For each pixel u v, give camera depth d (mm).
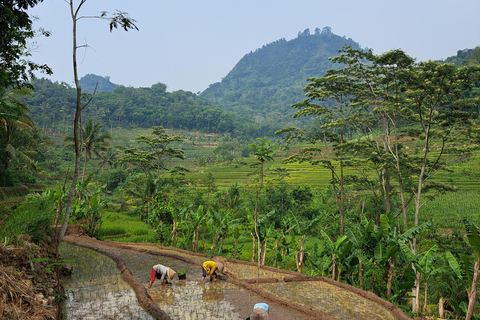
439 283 18859
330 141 36344
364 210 43156
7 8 11609
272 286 13305
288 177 93625
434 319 11680
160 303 10445
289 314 9984
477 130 26047
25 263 9359
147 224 38156
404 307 15297
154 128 57219
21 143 45375
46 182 79375
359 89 31016
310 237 36750
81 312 9227
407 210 42531
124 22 10266
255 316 8094
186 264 16172
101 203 26688
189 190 60812
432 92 24719
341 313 10508
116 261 15859
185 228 23328
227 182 96438
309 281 14195
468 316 11969
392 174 34750
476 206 46125
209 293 11570
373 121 35719
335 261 16797
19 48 13523
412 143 49938
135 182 54625
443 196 51281
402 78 25953
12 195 40875
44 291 9117
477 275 11922
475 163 57250
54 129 178000
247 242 36156
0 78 13930
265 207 51531
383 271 17422
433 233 29766
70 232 23734
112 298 10438
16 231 11664
